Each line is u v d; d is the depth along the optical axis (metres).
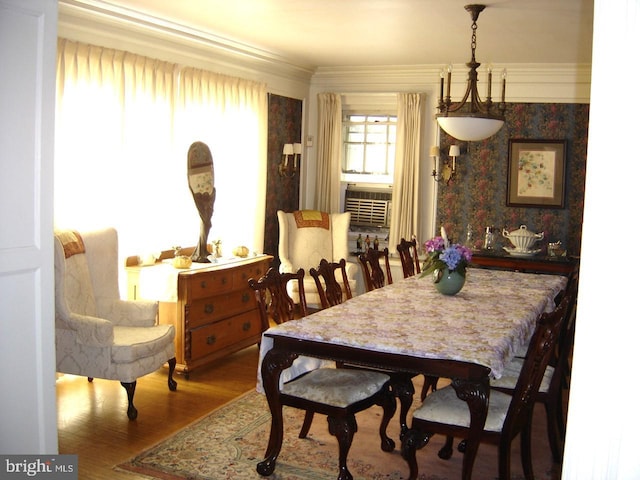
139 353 3.89
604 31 1.40
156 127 5.05
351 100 7.31
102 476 3.13
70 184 4.36
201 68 5.60
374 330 3.07
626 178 1.41
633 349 1.43
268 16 4.71
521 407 2.81
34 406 2.56
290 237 6.72
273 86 6.73
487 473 3.31
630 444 1.46
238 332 5.28
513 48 5.67
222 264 5.10
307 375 3.38
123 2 4.37
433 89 6.94
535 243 6.73
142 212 4.99
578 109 6.53
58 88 4.18
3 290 2.40
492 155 6.83
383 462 3.41
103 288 4.42
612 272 1.43
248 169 6.26
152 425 3.81
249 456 3.41
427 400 3.02
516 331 3.12
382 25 4.89
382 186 7.32
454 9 4.31
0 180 2.35
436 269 3.96
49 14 2.51
